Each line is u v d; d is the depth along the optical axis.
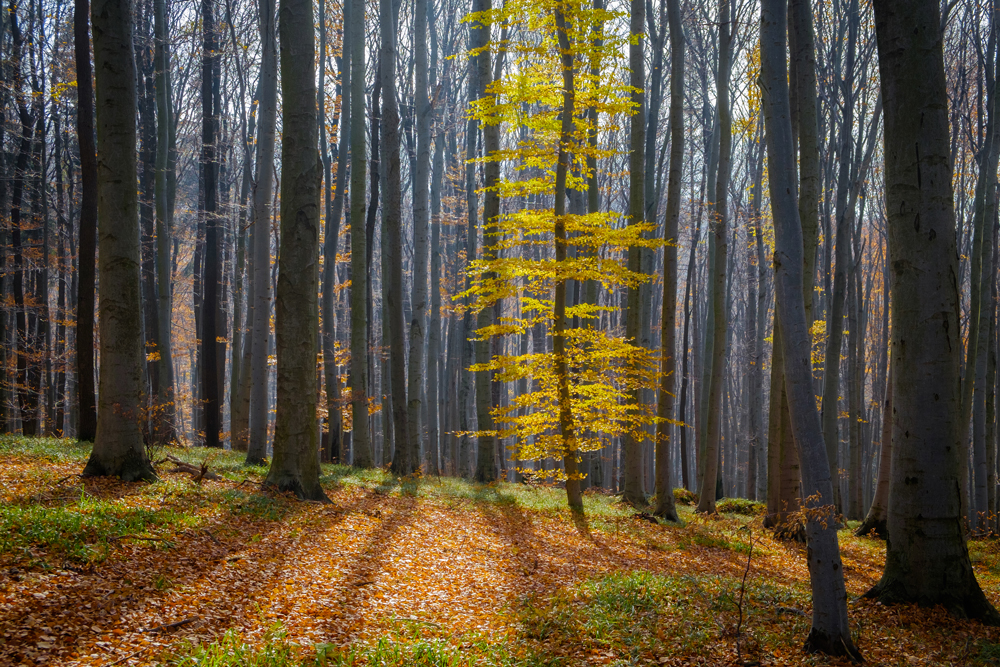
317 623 6.46
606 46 13.59
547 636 6.76
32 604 5.45
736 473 45.06
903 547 8.00
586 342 15.67
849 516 22.67
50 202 26.20
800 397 6.17
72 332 26.66
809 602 8.24
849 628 6.81
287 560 8.19
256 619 6.28
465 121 35.53
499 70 22.62
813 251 14.12
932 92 7.71
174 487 10.34
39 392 21.69
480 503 14.69
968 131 23.33
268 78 16.48
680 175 16.09
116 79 10.63
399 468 17.73
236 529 8.96
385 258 24.61
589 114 19.83
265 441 16.08
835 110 26.80
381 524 11.22
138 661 4.94
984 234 17.39
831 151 25.73
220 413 22.58
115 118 10.64
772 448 15.41
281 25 12.07
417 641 6.19
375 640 6.16
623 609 7.44
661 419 14.31
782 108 6.36
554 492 18.55
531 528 12.79
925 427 7.82
